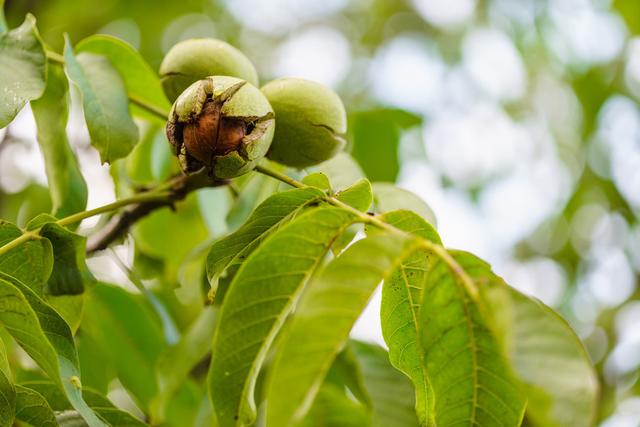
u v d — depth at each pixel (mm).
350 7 1499
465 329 558
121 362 812
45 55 647
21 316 577
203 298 785
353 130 901
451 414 569
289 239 558
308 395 531
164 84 689
